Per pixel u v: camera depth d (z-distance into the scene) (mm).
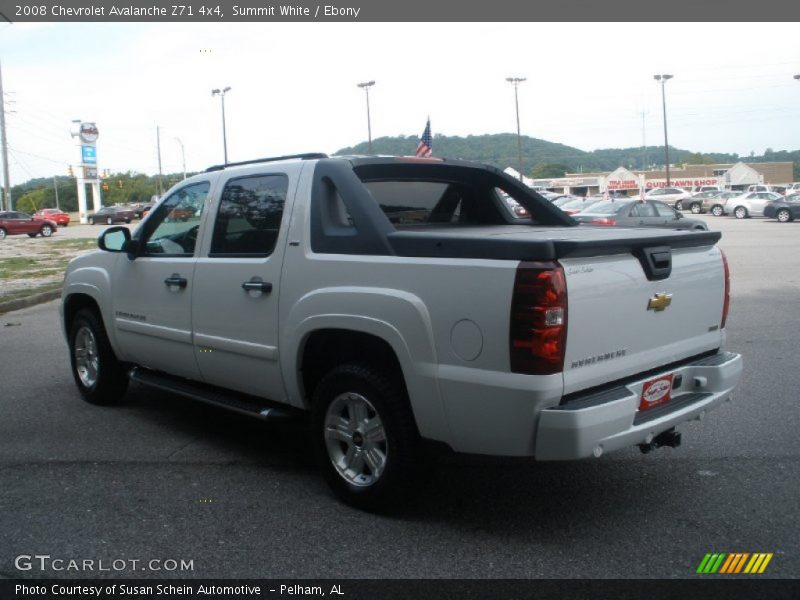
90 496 4625
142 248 5906
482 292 3650
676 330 4293
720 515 4234
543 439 3555
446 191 5484
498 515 4277
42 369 8273
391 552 3842
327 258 4355
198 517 4297
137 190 123438
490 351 3631
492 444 3719
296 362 4547
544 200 5473
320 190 4539
